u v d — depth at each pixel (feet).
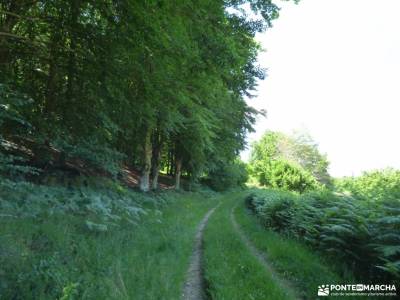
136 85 29.32
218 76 30.45
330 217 28.78
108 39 26.04
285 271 22.85
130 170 79.36
